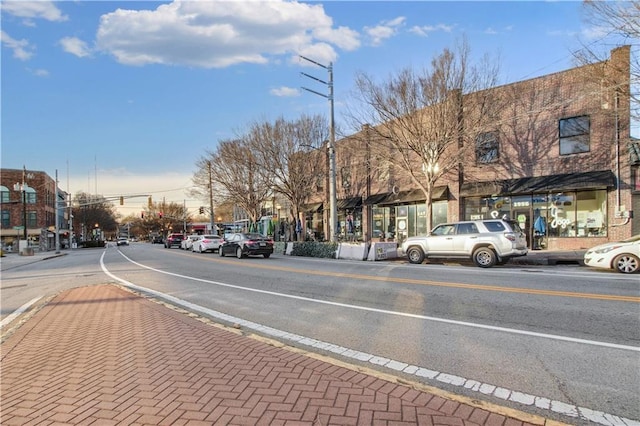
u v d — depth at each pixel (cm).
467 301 837
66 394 392
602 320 663
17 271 2116
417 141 1867
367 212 2842
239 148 3053
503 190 2033
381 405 360
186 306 878
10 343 576
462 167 2206
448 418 338
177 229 10338
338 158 2950
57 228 4681
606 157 1783
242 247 2283
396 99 1858
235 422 330
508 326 647
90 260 2695
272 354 502
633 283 1016
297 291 1037
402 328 653
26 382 426
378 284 1088
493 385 428
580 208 1884
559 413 365
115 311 777
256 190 3331
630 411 366
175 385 405
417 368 480
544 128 1956
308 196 3134
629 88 1504
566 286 982
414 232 2544
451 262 1756
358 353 538
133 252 3653
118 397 381
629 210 1722
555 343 557
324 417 337
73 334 616
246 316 770
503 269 1409
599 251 1288
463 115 1814
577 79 1834
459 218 2216
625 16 1334
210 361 476
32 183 6056
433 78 1803
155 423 330
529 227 2019
